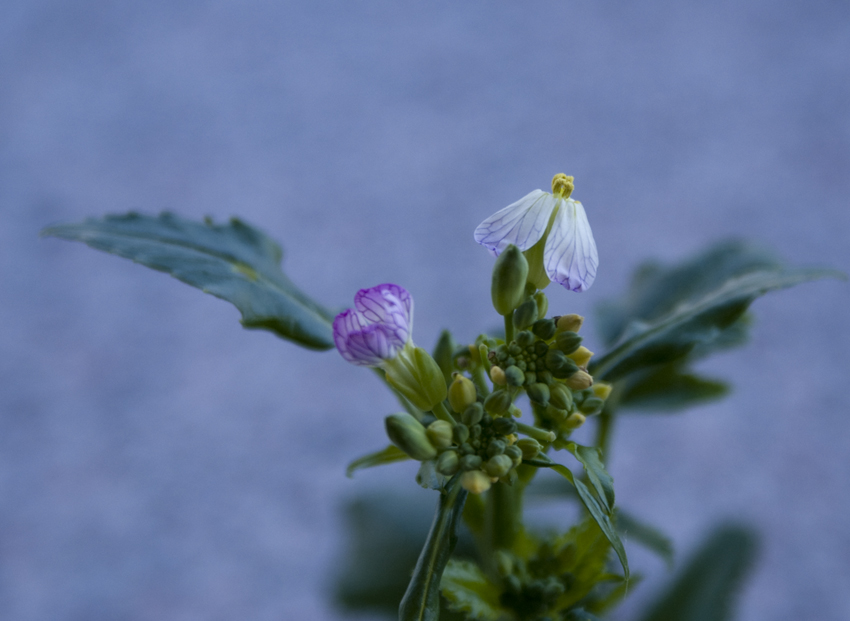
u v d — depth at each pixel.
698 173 0.95
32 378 0.84
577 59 1.09
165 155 1.02
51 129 1.06
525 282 0.34
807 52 1.08
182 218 0.37
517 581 0.34
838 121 1.00
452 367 0.34
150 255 0.36
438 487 0.33
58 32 1.19
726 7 1.16
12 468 0.79
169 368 0.85
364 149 1.01
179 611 0.70
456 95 1.06
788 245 0.87
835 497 0.72
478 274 0.88
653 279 0.42
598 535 0.35
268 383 0.84
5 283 0.91
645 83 1.06
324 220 0.94
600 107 1.03
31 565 0.73
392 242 0.91
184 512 0.75
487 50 1.12
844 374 0.80
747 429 0.77
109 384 0.84
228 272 0.36
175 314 0.90
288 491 0.76
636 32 1.13
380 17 1.19
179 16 1.21
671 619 0.40
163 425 0.81
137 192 0.97
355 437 0.79
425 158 0.99
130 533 0.74
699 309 0.37
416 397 0.34
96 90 1.11
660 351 0.36
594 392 0.35
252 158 1.01
